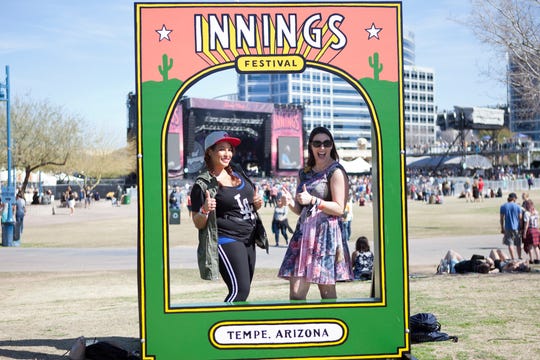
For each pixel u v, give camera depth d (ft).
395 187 16.20
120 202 205.16
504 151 304.50
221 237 18.35
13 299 36.04
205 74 15.97
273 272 45.50
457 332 21.29
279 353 16.03
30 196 195.11
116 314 28.07
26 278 45.88
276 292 32.91
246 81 438.81
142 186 15.66
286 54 16.16
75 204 180.86
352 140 435.12
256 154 228.84
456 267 39.83
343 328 16.15
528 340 19.97
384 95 16.26
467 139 418.51
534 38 57.16
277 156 225.56
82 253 63.93
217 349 15.89
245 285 18.30
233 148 18.67
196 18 15.94
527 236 49.24
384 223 16.19
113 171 232.73
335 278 17.72
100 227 104.99
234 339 15.93
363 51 16.26
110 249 68.33
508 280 34.06
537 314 24.21
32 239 82.89
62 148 181.27
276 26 16.14
